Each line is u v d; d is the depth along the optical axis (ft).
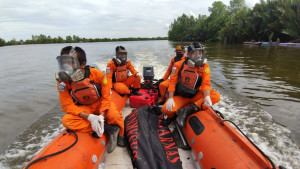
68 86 6.49
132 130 7.95
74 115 6.38
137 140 7.30
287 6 75.31
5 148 8.57
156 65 30.12
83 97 6.73
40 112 12.89
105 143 6.93
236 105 12.69
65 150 5.30
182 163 6.89
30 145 8.76
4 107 13.83
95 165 5.94
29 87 19.44
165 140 7.82
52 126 10.68
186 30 226.79
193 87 8.64
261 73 22.84
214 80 19.67
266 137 8.77
